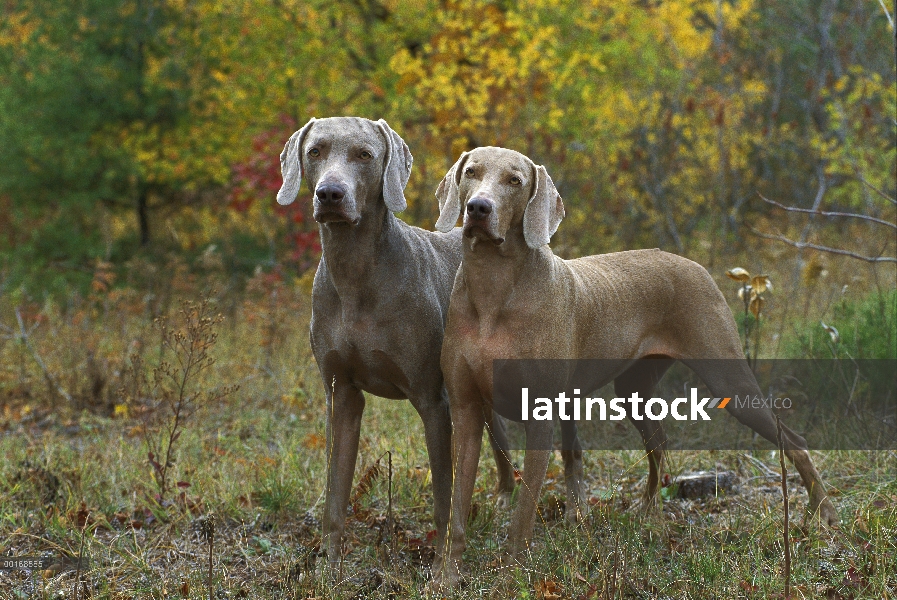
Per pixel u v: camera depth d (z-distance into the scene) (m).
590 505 5.21
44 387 8.61
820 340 7.50
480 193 4.06
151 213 16.64
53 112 14.09
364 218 4.35
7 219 15.34
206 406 7.38
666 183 12.66
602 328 4.72
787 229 13.34
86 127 14.28
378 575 4.45
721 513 5.16
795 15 16.41
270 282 11.22
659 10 13.64
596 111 13.02
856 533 4.62
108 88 14.30
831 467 5.73
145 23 14.55
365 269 4.38
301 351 9.00
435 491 4.58
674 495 5.50
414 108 13.09
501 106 11.82
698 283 5.05
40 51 14.22
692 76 13.66
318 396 7.84
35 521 5.23
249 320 9.80
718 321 4.99
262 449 6.52
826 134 13.70
